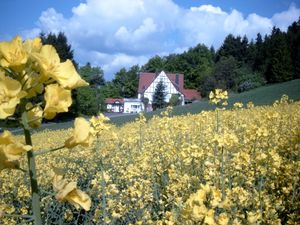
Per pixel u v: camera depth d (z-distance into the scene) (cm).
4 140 135
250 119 1328
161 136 945
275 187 544
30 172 149
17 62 143
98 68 10181
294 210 501
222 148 468
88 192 582
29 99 160
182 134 888
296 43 8244
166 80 9538
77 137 154
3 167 143
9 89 136
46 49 150
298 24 9706
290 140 749
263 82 8319
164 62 12075
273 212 429
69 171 853
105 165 753
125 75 11369
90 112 6006
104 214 464
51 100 142
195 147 545
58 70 147
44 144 1470
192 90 10006
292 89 4409
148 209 522
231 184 489
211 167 489
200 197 269
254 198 435
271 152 480
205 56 11812
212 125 970
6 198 686
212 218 262
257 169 476
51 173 155
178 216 371
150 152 710
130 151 900
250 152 633
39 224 149
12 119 148
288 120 1142
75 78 148
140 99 9644
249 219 370
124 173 623
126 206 515
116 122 3597
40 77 146
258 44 10925
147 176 625
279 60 8019
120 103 9719
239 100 4000
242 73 8956
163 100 8500
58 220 560
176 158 634
